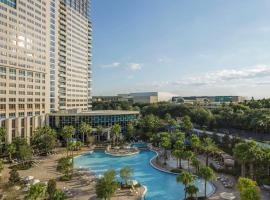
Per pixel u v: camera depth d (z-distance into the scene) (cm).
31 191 4188
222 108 16988
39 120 11362
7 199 4869
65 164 6412
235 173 6406
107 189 4588
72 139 11106
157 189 5781
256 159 5559
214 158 8075
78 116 11912
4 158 8238
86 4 18288
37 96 11781
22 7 11019
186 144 9538
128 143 11381
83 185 5844
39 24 12106
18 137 9081
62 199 4181
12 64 10362
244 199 3984
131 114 13450
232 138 9306
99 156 9281
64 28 15288
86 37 18338
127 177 5831
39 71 11894
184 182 4878
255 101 17975
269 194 5119
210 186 5828
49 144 9219
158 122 13112
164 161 7981
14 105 10369
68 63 15900
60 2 15012
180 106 18125
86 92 18450
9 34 10294
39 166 7562
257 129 11106
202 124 14862
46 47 12612
